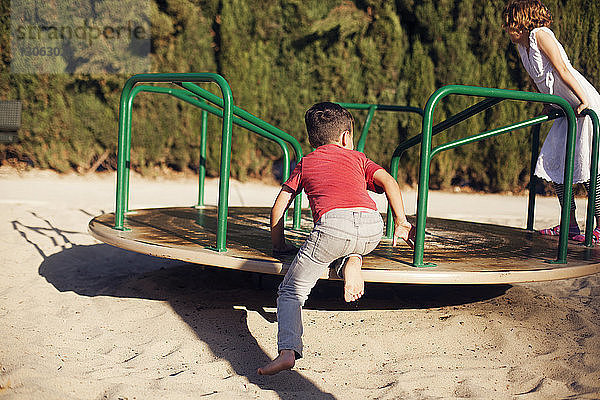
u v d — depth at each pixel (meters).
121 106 3.29
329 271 2.48
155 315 3.05
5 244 4.61
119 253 4.57
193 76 2.75
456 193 8.97
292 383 2.29
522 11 3.39
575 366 2.49
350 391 2.24
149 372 2.37
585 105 3.25
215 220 3.83
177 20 8.74
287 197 2.56
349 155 2.49
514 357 2.60
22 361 2.38
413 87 8.83
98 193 7.34
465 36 8.64
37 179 8.41
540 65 3.38
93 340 2.71
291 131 9.01
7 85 8.73
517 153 8.89
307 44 8.79
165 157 9.09
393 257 2.80
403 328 2.92
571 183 2.84
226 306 3.20
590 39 8.49
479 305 3.36
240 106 8.88
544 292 3.79
